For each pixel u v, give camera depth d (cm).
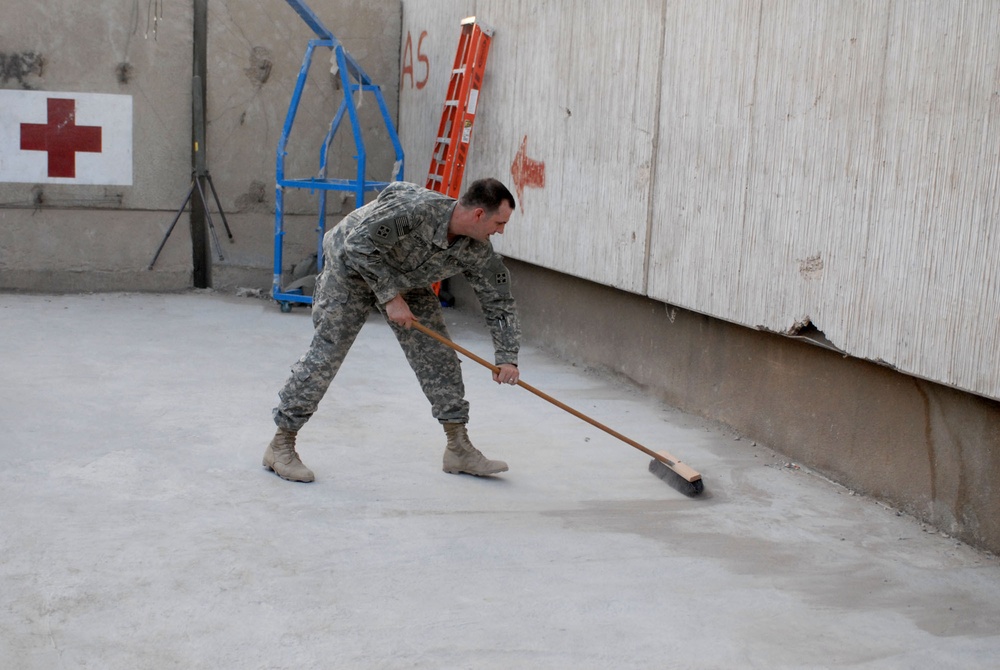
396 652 273
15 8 794
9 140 805
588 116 600
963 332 338
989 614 308
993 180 324
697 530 371
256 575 316
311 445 456
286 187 861
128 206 839
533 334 724
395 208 369
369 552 339
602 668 269
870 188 378
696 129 491
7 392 517
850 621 301
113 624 281
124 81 824
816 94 405
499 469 420
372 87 809
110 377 561
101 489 387
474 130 776
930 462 381
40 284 826
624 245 562
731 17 459
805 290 416
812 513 393
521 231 697
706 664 273
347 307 400
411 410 524
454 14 792
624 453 465
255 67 859
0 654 262
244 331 713
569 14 619
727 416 507
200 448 443
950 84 339
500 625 290
